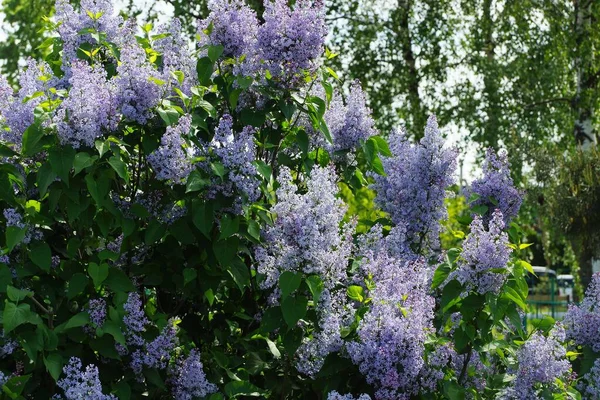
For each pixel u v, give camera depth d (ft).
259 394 14.58
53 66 17.39
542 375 15.17
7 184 13.34
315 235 13.85
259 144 16.06
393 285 14.71
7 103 14.35
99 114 13.51
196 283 15.26
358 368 14.23
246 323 16.65
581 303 18.93
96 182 13.34
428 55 55.57
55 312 14.06
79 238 14.46
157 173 14.32
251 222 14.33
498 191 19.54
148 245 14.65
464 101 54.19
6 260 13.41
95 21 16.51
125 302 13.74
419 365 13.65
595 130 58.95
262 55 15.92
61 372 13.48
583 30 53.83
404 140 20.13
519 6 52.95
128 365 14.01
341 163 18.52
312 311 14.43
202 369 15.05
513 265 14.47
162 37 16.88
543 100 54.80
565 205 48.73
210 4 16.20
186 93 15.61
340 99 18.52
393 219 19.13
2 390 12.34
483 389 15.87
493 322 14.46
